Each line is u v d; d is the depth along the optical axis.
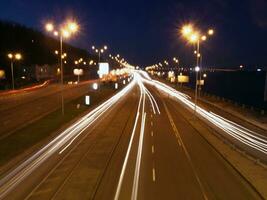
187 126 53.91
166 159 35.62
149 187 27.86
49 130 46.78
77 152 37.47
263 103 105.62
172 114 66.12
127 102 84.56
